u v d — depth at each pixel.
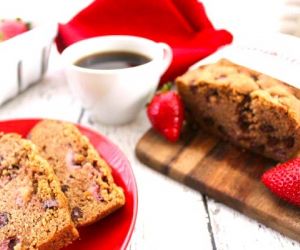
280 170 0.40
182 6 0.58
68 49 0.49
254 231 0.40
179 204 0.42
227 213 0.41
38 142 0.44
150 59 0.49
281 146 0.44
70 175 0.41
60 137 0.45
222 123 0.47
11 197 0.39
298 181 0.39
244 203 0.40
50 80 0.56
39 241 0.36
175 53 0.53
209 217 0.41
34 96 0.54
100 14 0.56
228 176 0.43
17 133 0.45
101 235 0.38
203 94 0.47
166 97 0.46
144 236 0.39
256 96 0.44
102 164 0.41
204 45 0.55
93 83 0.46
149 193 0.43
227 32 0.55
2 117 0.50
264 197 0.41
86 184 0.41
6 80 0.50
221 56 0.53
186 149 0.46
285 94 0.45
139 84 0.47
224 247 0.39
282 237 0.39
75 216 0.38
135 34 0.57
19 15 0.54
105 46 0.50
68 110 0.52
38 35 0.50
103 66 0.49
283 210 0.40
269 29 0.60
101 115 0.49
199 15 0.57
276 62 0.51
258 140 0.45
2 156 0.42
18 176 0.40
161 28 0.57
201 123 0.49
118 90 0.46
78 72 0.46
